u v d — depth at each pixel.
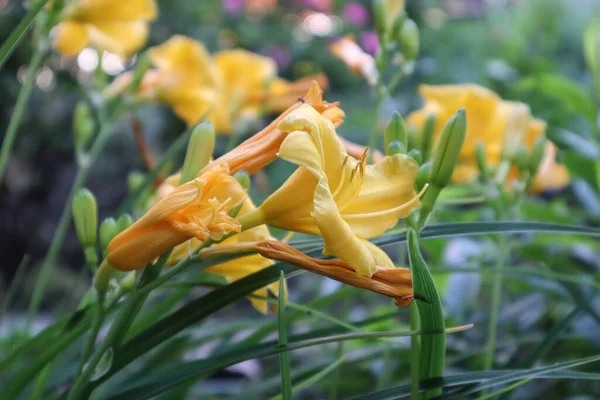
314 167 0.43
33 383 0.60
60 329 0.54
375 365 0.86
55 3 0.66
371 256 0.44
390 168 0.47
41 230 2.47
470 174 0.77
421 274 0.44
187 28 2.39
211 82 0.90
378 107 0.66
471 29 2.38
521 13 2.03
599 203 0.94
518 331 0.85
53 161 2.42
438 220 0.87
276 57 2.48
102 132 0.80
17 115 0.65
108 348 0.47
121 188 2.39
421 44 2.34
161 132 2.31
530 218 0.90
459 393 0.48
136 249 0.45
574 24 2.05
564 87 0.94
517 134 0.64
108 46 0.83
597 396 0.79
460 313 0.80
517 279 0.75
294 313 0.56
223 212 0.44
